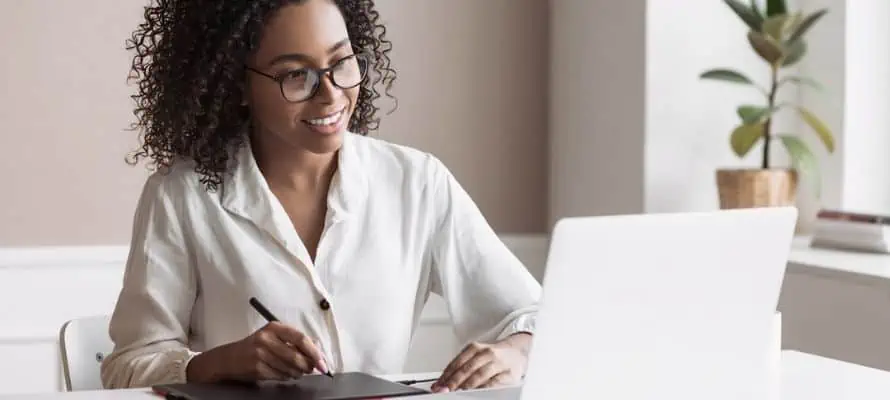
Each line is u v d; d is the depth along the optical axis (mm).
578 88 3523
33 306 3084
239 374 1646
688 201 3371
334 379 1665
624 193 3381
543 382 1308
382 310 1975
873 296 2654
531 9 3588
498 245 2078
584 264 1275
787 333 2955
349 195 1962
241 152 1955
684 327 1384
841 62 3379
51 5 3092
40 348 3092
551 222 3639
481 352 1747
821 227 3188
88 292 3137
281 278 1907
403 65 3432
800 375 1738
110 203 3178
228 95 1926
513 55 3572
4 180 3074
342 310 1953
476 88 3531
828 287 2801
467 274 2053
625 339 1340
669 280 1349
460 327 2055
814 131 3471
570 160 3564
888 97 3398
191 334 1957
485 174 3562
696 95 3361
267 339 1633
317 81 1819
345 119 1865
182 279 1911
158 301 1877
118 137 3174
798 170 3514
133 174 3195
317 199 1980
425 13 3447
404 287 2008
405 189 2039
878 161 3408
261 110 1881
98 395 1565
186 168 1953
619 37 3385
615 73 3402
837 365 1830
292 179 1963
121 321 1893
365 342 1965
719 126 3395
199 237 1907
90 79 3137
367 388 1600
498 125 3568
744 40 3410
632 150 3354
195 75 1923
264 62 1856
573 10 3529
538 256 3635
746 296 1434
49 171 3115
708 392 1434
